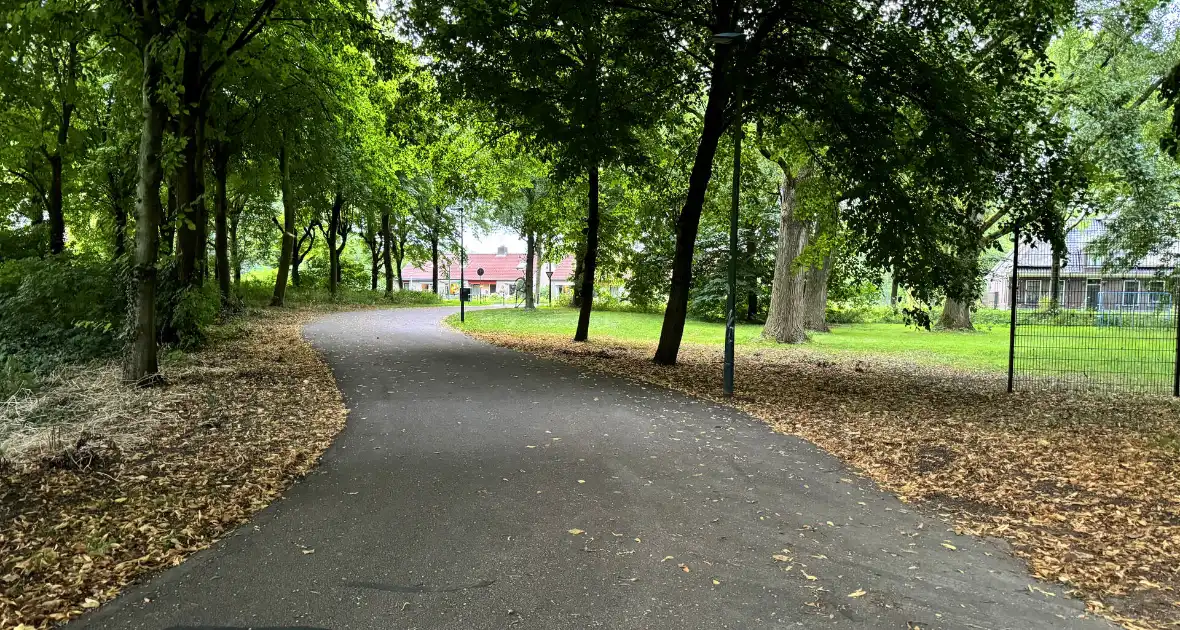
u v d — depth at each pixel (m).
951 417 9.15
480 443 7.07
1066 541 4.70
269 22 12.78
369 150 24.45
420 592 3.77
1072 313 13.59
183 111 10.45
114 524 4.67
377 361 12.91
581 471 6.14
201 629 3.35
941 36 11.93
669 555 4.32
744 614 3.56
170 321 13.15
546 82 12.68
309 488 5.55
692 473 6.18
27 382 8.80
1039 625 3.52
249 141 20.16
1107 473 6.32
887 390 11.88
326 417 8.12
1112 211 23.83
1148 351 12.93
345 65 18.77
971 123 11.34
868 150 11.63
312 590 3.78
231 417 7.94
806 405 9.98
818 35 12.49
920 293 12.49
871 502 5.51
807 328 27.97
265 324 19.53
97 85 16.38
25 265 12.41
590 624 3.43
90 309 11.58
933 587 3.95
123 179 15.12
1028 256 17.80
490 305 45.41
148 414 7.90
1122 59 19.17
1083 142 19.73
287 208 25.89
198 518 4.81
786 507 5.33
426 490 5.53
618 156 14.23
